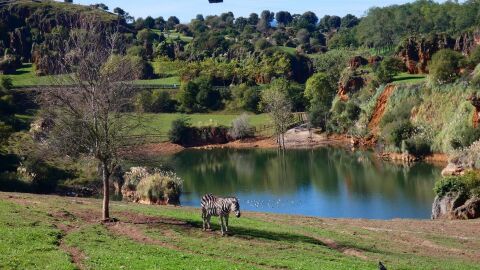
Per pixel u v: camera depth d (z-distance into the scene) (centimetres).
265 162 11812
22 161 8031
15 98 12400
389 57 16062
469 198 5722
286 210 7062
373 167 10425
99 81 3650
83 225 3491
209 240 3350
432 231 4500
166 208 4812
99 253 2698
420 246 3850
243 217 4525
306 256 3094
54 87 3731
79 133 3669
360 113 13850
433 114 11594
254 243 3350
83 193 7744
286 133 14838
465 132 10100
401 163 10725
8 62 17862
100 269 2388
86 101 3653
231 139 14938
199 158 12862
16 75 17275
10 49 19600
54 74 3909
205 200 3588
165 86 18212
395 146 11456
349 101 14638
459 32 18375
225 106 17375
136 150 3838
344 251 3488
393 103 12888
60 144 3662
